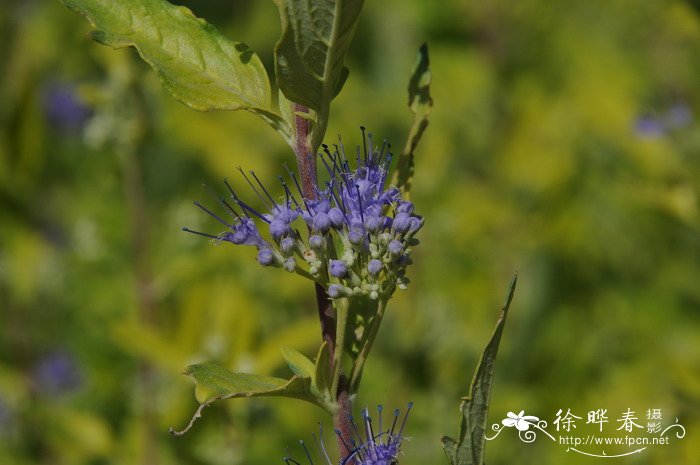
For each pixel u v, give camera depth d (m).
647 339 9.36
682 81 10.37
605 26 11.79
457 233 9.68
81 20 11.39
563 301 9.65
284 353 4.42
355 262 4.15
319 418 8.63
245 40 11.97
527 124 10.70
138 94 8.59
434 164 9.99
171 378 8.12
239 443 8.05
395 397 8.73
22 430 8.87
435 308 8.95
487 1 11.32
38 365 9.43
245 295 7.84
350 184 4.22
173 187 10.08
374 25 11.52
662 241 10.12
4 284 9.65
